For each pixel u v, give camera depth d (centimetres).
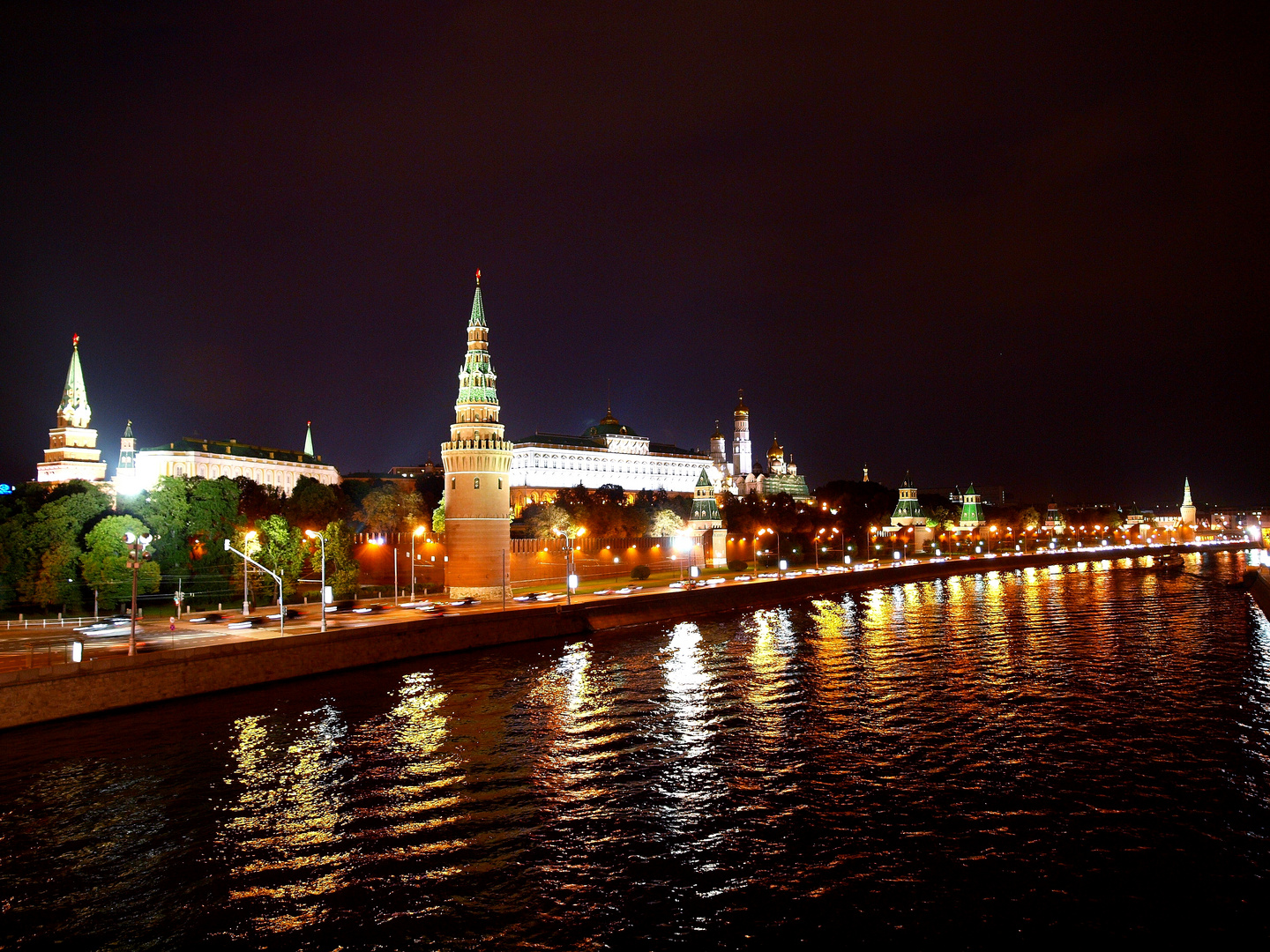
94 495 11800
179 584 11338
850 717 6819
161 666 7325
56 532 11269
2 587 11269
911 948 3562
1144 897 3925
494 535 13312
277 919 3816
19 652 7738
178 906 3925
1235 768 5506
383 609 11644
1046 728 6444
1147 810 4866
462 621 9962
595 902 3950
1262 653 9325
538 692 7750
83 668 6869
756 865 4275
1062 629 11300
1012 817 4797
